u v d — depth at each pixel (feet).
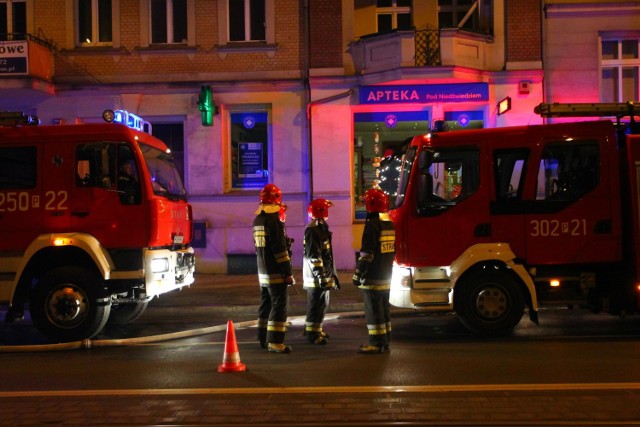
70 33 54.19
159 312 36.94
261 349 26.35
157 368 23.25
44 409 18.20
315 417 17.10
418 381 20.66
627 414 17.02
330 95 52.85
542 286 28.58
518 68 52.01
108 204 28.84
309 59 53.26
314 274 26.32
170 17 54.90
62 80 54.03
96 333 28.89
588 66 52.19
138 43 54.29
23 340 30.37
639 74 53.11
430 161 28.45
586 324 31.63
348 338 28.99
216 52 54.08
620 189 28.35
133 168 29.01
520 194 28.25
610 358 23.77
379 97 52.06
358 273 24.71
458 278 27.91
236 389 19.98
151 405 18.42
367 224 24.75
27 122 30.58
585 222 28.04
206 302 38.73
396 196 30.86
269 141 54.29
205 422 16.88
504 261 27.63
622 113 29.37
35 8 54.08
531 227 28.12
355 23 54.24
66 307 28.30
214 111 53.78
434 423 16.48
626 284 28.22
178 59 54.19
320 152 52.85
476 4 53.26
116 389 20.33
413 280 28.35
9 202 29.04
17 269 28.68
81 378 21.94
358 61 52.90
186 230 33.47
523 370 22.00
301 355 25.02
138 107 54.13
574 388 19.54
